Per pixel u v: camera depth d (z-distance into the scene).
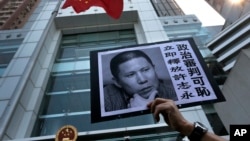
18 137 9.63
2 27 41.06
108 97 3.94
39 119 11.42
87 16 18.81
